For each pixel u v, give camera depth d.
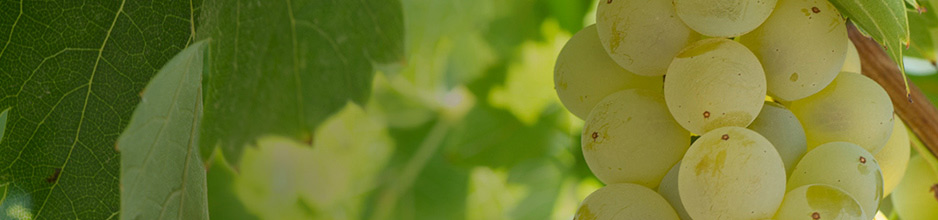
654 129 0.24
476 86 0.55
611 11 0.24
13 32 0.29
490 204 0.57
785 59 0.23
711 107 0.22
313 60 0.27
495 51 0.54
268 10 0.27
